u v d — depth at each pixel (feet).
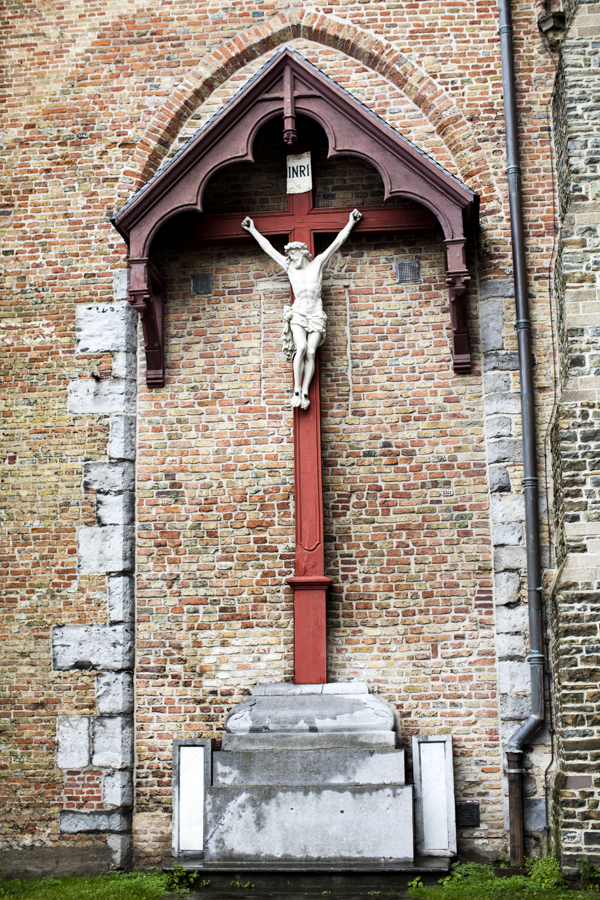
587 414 28.25
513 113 32.37
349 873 26.84
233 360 32.71
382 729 28.48
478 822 29.14
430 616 30.63
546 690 29.37
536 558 29.89
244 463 32.07
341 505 31.48
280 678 30.71
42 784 30.55
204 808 27.94
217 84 34.12
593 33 30.27
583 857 26.32
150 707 30.91
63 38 34.78
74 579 31.58
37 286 33.45
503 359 31.37
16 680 31.22
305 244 31.71
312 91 31.01
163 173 30.71
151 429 32.50
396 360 32.14
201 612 31.32
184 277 33.35
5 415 32.78
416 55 33.40
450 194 29.99
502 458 30.89
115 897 26.27
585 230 29.17
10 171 34.17
